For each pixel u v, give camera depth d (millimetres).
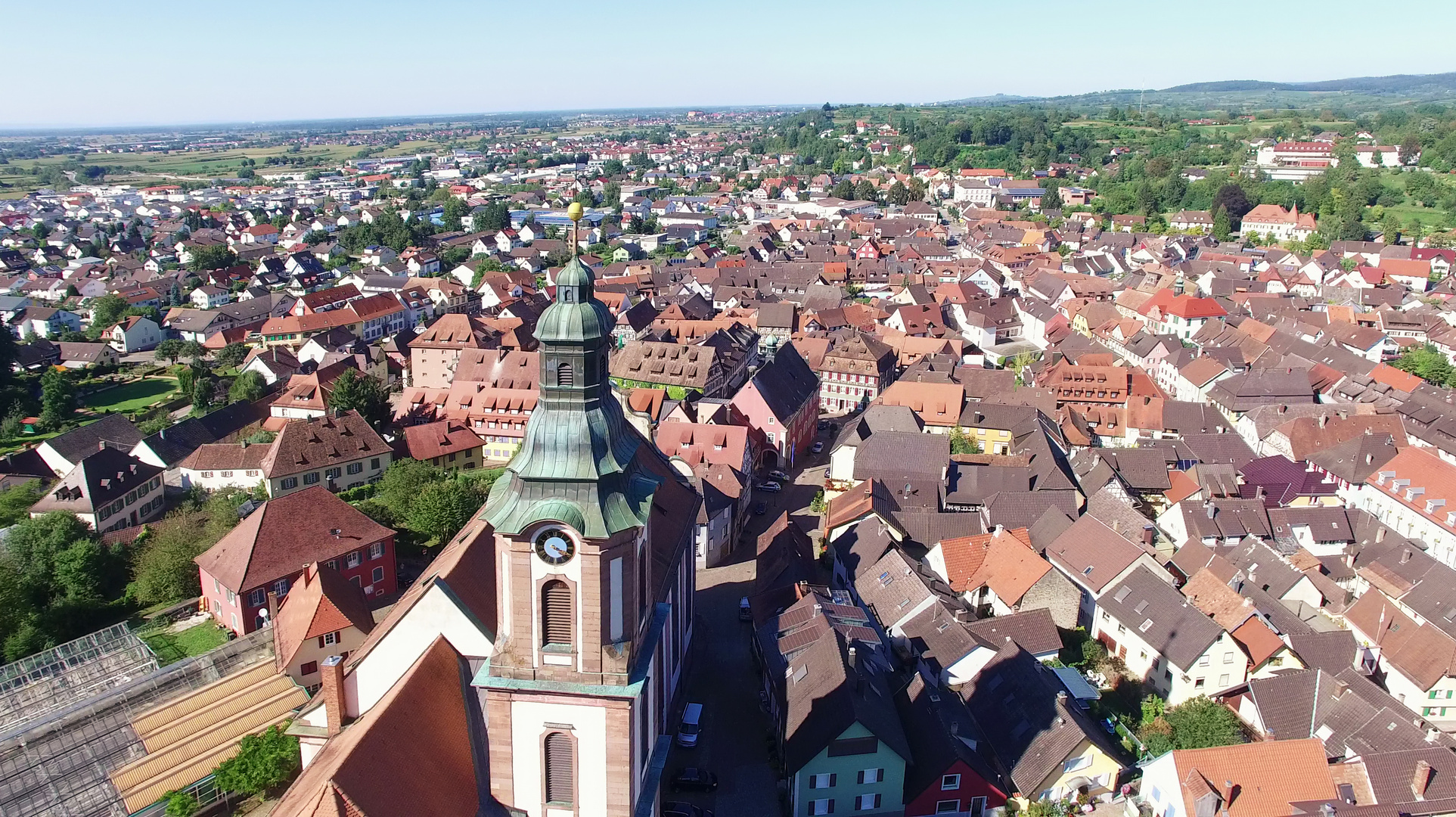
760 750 68250
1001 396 142875
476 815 42906
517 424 132500
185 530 97938
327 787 37469
